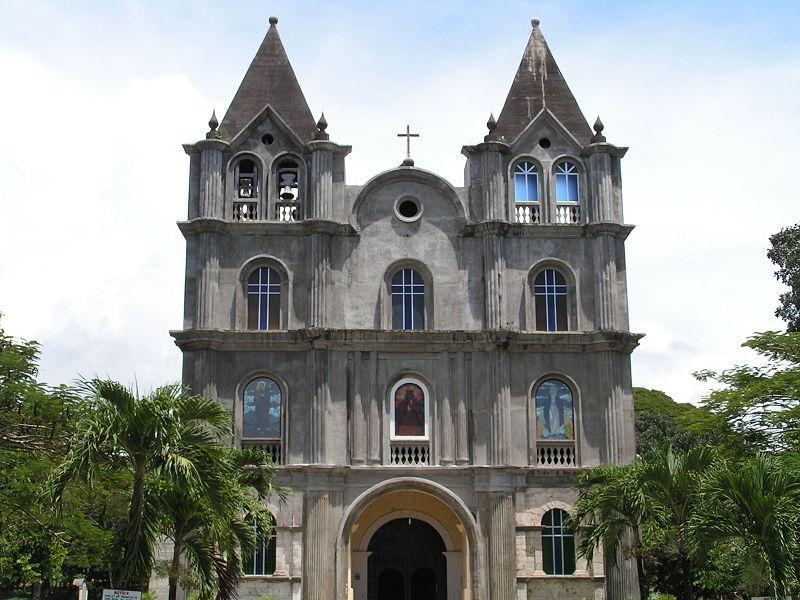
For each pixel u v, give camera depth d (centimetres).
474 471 4450
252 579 4319
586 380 4647
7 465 3409
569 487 4497
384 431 4534
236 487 2845
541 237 4794
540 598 4378
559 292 4772
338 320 4659
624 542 4319
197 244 4675
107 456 2609
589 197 4850
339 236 4741
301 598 4319
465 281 4725
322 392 4500
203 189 4700
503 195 4800
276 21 5188
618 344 4622
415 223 4788
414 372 4603
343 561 4356
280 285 4709
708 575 4588
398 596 4878
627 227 4788
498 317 4622
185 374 4512
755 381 4725
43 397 3422
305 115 4962
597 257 4747
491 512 4406
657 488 3344
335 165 4819
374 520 4778
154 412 2558
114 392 2591
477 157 4869
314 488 4391
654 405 8306
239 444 4506
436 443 4534
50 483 2522
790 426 4541
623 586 4322
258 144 4850
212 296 4594
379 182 4812
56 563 3672
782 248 6825
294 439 4506
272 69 5056
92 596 6191
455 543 4738
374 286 4712
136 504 2595
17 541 3647
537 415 4616
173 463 2528
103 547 3672
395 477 4472
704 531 2833
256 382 4588
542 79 5106
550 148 4934
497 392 4538
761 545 2770
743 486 2777
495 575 4347
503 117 5012
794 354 4716
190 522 2903
